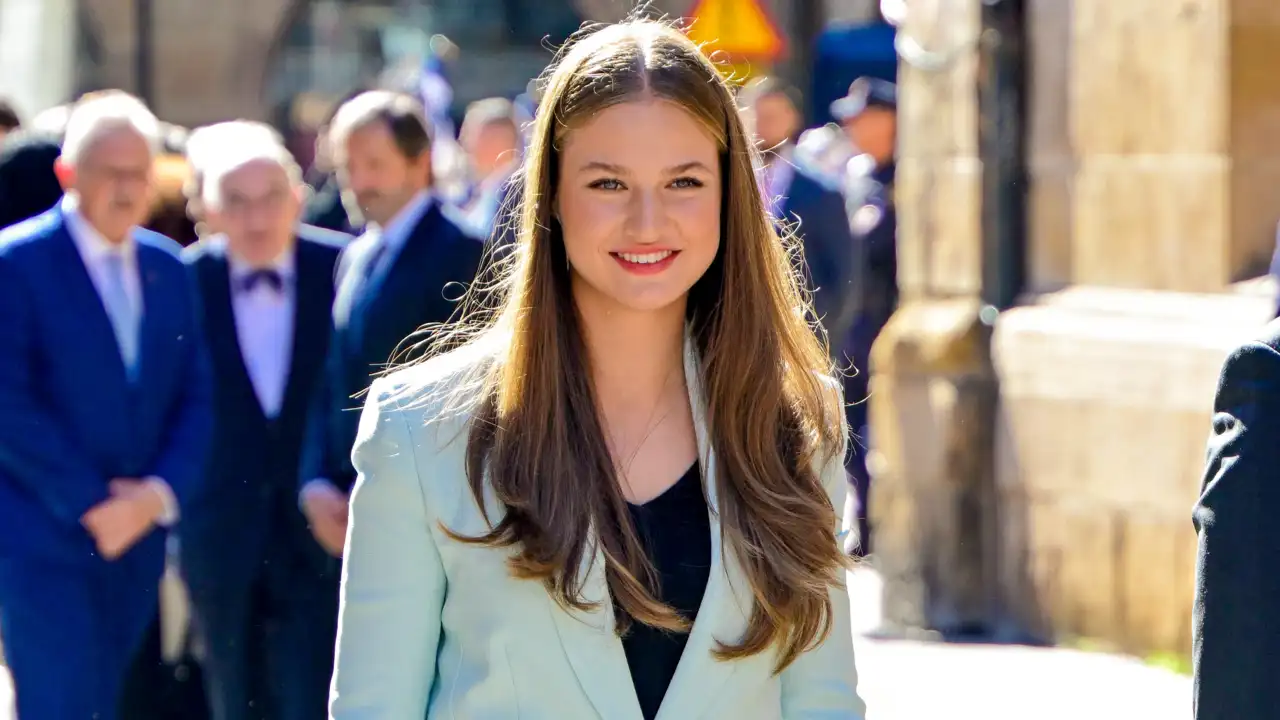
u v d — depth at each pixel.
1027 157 9.70
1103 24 9.20
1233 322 8.45
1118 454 8.95
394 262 6.50
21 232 6.70
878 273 12.52
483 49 29.58
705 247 3.38
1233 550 3.06
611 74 3.36
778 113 11.63
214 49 28.88
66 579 6.57
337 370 6.58
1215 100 8.67
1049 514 9.38
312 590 7.04
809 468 3.52
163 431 6.88
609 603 3.29
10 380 6.52
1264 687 3.02
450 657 3.35
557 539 3.25
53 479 6.54
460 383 3.41
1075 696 8.30
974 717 8.02
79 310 6.63
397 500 3.35
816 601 3.39
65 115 9.09
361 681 3.33
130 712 7.03
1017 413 9.55
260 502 7.02
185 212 8.73
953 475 9.78
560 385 3.37
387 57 29.92
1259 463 3.05
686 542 3.39
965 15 9.84
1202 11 8.69
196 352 6.97
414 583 3.35
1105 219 9.27
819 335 6.39
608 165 3.33
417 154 7.14
